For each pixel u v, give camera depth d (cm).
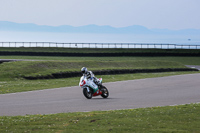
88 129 1777
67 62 7756
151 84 4856
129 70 7738
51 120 2055
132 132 1700
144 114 2225
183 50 15200
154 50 14900
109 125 1875
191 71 8531
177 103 3023
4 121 2020
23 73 5959
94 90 3372
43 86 4616
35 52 12225
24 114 2434
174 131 1703
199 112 2286
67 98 3388
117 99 3319
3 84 4712
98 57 12444
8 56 11456
